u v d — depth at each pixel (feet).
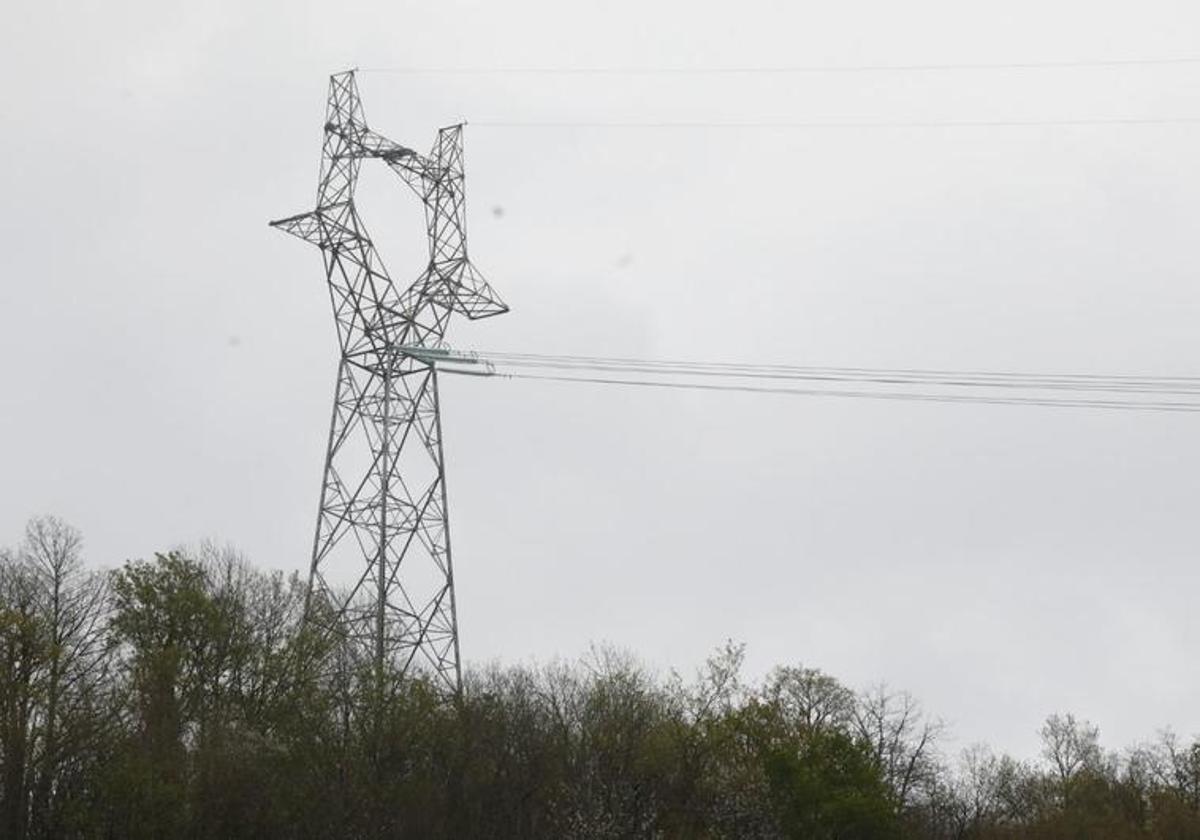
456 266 422.00
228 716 395.34
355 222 412.16
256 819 351.05
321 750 373.61
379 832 360.07
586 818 374.02
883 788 423.64
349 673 396.57
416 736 380.99
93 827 344.28
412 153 424.87
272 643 424.05
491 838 373.40
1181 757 604.49
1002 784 623.77
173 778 359.05
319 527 400.67
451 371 406.00
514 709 413.59
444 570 402.11
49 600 401.70
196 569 422.00
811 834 402.72
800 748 428.56
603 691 426.10
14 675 363.15
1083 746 652.48
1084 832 523.70
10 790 347.56
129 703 383.45
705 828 398.42
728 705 438.40
